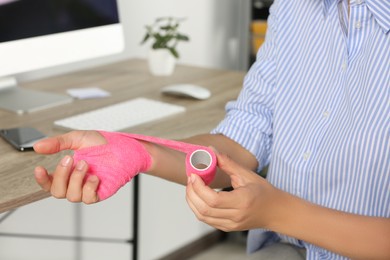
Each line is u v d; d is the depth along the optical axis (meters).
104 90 1.87
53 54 1.66
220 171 1.23
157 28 2.59
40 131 1.49
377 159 1.08
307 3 1.25
